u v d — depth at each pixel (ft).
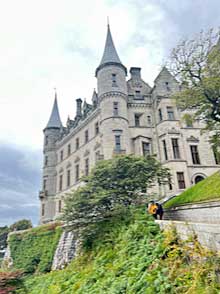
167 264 30.27
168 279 27.45
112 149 113.19
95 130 134.00
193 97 67.05
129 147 116.78
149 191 105.09
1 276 38.52
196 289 23.65
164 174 73.36
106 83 126.00
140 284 29.50
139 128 123.34
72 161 152.56
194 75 68.03
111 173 69.31
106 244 54.60
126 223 55.93
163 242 35.27
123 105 123.03
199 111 68.03
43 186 170.40
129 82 136.05
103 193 63.87
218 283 23.24
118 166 70.44
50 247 100.01
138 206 63.77
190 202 59.00
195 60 67.92
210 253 25.14
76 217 66.39
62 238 93.56
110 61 130.00
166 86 126.82
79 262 61.52
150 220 49.29
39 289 59.88
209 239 27.40
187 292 23.81
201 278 24.32
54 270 85.61
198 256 26.84
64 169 160.04
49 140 180.86
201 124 123.85
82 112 161.58
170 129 116.88
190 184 109.29
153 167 71.26
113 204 67.21
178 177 109.09
